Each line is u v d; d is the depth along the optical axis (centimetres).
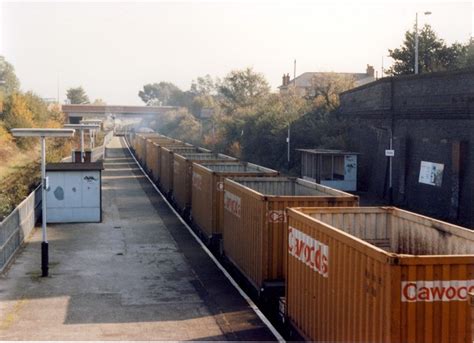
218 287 1673
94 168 2734
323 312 1049
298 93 8112
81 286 1678
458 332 816
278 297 1412
